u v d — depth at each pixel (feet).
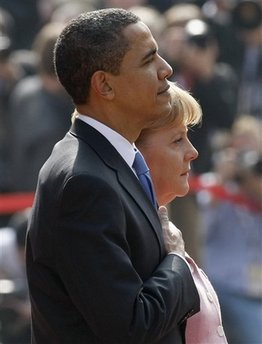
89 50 27.81
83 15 28.19
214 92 69.97
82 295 26.78
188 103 30.94
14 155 69.00
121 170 28.14
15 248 60.95
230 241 64.34
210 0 85.10
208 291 30.30
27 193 67.77
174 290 27.45
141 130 30.30
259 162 64.23
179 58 70.03
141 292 27.09
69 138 28.76
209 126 69.67
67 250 26.96
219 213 64.44
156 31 71.97
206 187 63.98
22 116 68.08
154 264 28.17
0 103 71.72
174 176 31.14
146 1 88.74
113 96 28.04
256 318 63.57
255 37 78.38
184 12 75.56
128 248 27.43
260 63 78.07
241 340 63.46
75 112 29.37
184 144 31.35
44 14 85.20
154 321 26.84
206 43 70.08
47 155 67.36
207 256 64.39
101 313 26.61
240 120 70.90
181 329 29.14
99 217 26.86
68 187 26.99
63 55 28.19
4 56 71.82
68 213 26.99
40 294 28.30
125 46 27.73
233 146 68.69
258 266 64.18
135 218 27.71
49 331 28.17
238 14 78.54
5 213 66.18
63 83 28.58
